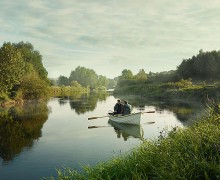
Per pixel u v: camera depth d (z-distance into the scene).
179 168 5.91
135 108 32.06
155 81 80.44
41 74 70.31
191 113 25.41
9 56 42.09
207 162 5.86
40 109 33.25
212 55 69.25
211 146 6.42
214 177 5.46
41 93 51.06
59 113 29.05
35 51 72.38
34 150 13.52
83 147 13.91
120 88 95.44
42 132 18.16
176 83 58.59
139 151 7.77
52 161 11.61
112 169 7.11
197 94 42.69
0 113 28.78
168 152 6.91
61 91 88.69
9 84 42.03
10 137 16.59
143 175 6.32
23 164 11.29
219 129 7.41
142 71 106.31
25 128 19.70
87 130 18.70
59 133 17.73
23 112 29.83
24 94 48.72
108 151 12.94
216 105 10.03
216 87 40.06
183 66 73.25
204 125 8.38
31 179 9.55
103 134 17.20
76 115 27.36
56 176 9.75
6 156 12.51
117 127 19.77
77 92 102.75
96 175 6.79
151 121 21.75
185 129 9.19
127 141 15.05
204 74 68.00
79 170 10.20
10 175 10.02
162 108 31.45
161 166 6.20
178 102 40.22
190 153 6.31
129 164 7.04
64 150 13.39
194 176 5.57
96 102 46.59
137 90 72.75
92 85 145.12
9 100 41.25
